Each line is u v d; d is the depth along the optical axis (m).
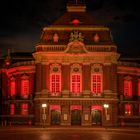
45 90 103.81
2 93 118.62
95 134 77.31
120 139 66.00
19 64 113.12
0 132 82.06
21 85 111.94
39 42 105.00
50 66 104.62
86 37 105.75
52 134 76.75
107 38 105.69
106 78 104.31
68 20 108.31
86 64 104.44
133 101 109.88
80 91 104.06
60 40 105.25
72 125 103.12
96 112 104.38
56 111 104.12
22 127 95.06
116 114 104.12
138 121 109.25
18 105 110.88
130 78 110.69
